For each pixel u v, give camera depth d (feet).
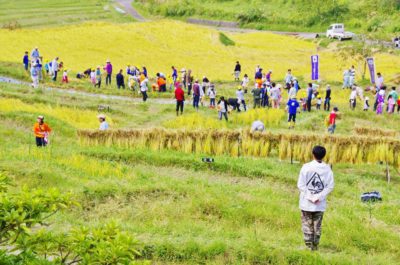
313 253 46.88
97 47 223.51
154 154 87.15
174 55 226.17
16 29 237.86
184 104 147.74
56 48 213.46
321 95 163.02
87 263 27.25
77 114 119.85
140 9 433.48
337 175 84.69
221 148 91.15
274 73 207.51
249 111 127.75
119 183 69.41
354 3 372.38
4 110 110.93
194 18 397.60
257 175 81.15
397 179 87.97
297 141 88.63
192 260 47.26
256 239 50.06
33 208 28.04
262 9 384.47
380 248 53.98
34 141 95.91
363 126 115.65
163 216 60.23
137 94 158.10
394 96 146.10
